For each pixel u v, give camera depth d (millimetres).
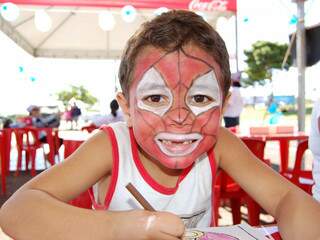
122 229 668
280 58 15500
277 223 877
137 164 955
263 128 3379
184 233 717
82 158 916
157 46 763
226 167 1061
